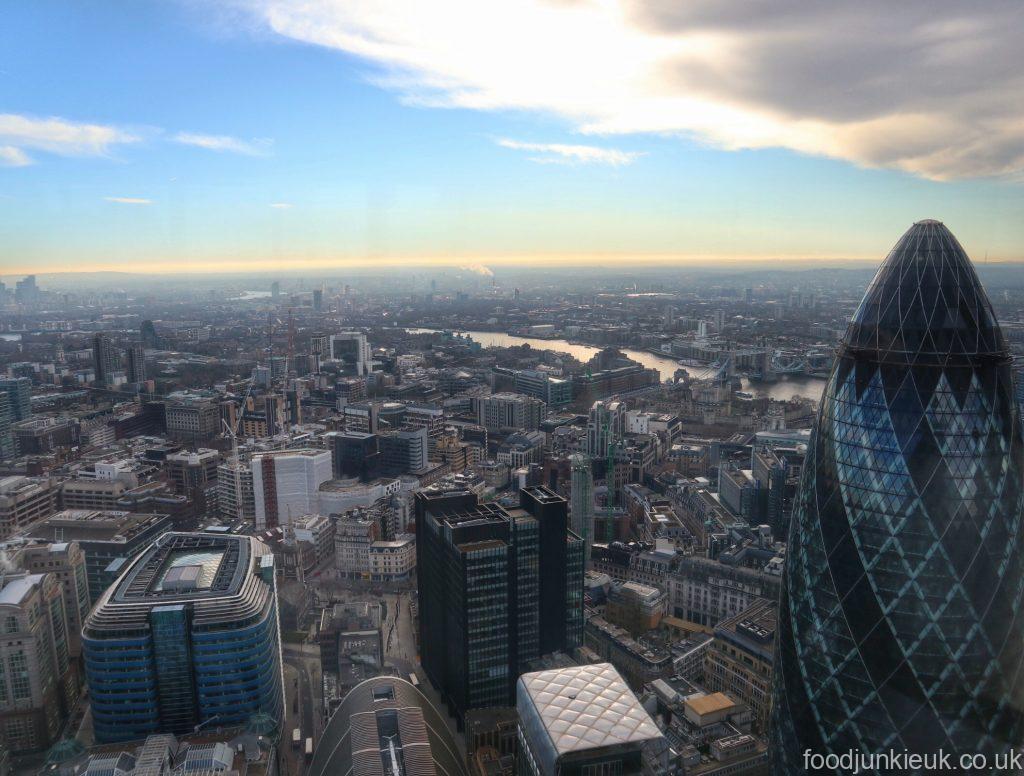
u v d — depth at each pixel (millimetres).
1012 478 142000
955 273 140000
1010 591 142875
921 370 140375
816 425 159125
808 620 157750
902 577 143000
